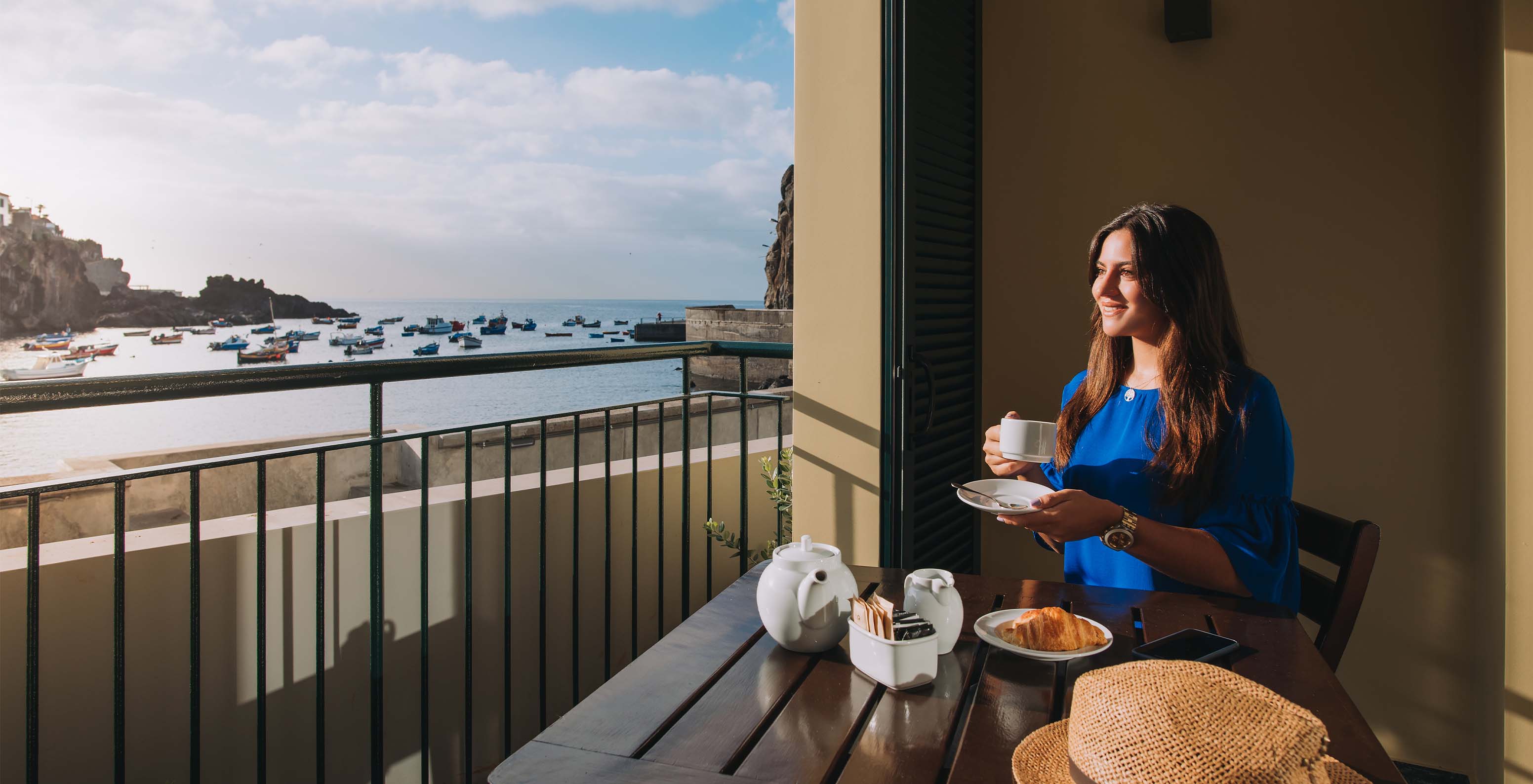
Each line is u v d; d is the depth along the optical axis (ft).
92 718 5.95
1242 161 7.78
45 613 5.75
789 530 10.53
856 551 7.58
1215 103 7.85
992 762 2.80
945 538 7.84
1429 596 7.30
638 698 3.36
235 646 6.56
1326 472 7.61
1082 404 5.65
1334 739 2.92
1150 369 5.37
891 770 2.75
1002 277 8.78
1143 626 4.06
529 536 8.22
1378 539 4.38
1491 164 6.52
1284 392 7.72
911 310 6.87
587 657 8.84
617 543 9.08
